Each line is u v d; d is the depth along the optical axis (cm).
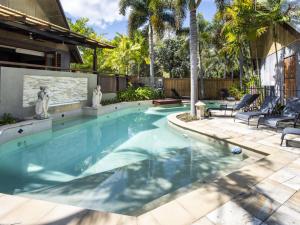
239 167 525
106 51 2500
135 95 1791
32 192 412
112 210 352
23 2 1318
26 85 909
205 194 348
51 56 1521
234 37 1511
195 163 561
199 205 318
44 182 455
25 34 1237
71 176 486
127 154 642
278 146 596
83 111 1276
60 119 1109
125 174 495
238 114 898
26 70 909
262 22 1121
